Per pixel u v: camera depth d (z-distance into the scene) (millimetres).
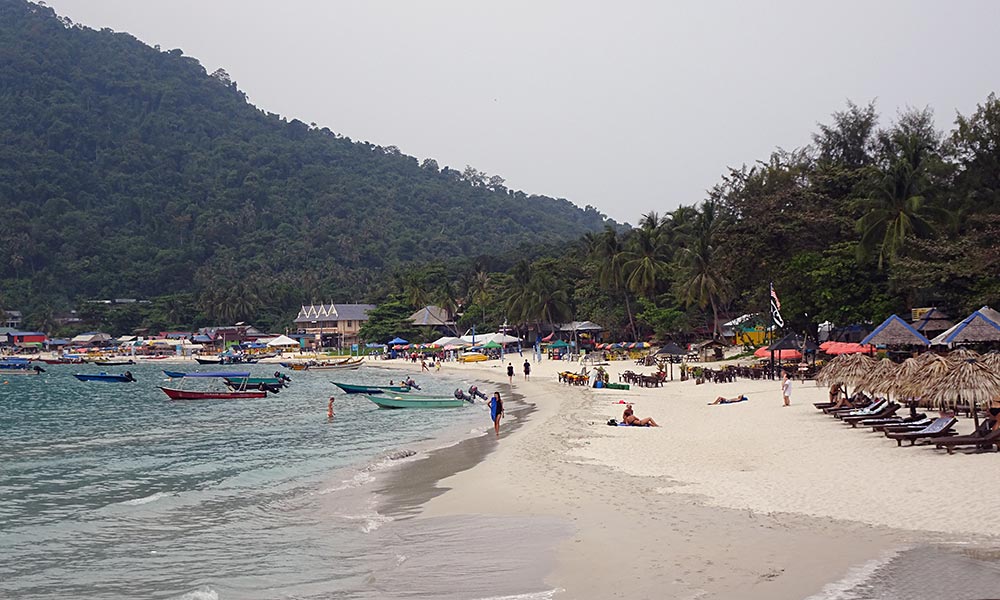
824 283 55688
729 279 70625
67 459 30125
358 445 32156
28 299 198625
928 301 50375
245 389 65000
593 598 10656
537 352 100125
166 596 12539
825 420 29422
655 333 99750
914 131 67875
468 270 183000
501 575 12203
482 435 33344
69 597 12781
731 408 36500
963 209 56500
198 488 23016
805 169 66188
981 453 19500
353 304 176000
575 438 28344
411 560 13586
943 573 10570
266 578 13156
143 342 168500
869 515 14156
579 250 141500
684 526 14258
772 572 11094
